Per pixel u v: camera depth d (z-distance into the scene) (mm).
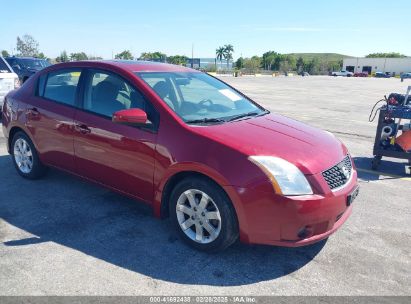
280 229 3045
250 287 2963
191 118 3613
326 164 3266
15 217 4016
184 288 2918
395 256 3498
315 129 4074
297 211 2980
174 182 3568
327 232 3201
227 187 3092
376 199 4953
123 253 3381
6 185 4891
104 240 3596
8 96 5195
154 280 3004
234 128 3531
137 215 4145
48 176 5230
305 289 2957
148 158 3553
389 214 4457
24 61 15672
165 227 3887
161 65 4523
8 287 2848
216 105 4105
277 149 3230
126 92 3865
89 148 4062
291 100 19047
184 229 3500
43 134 4578
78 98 4246
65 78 4469
